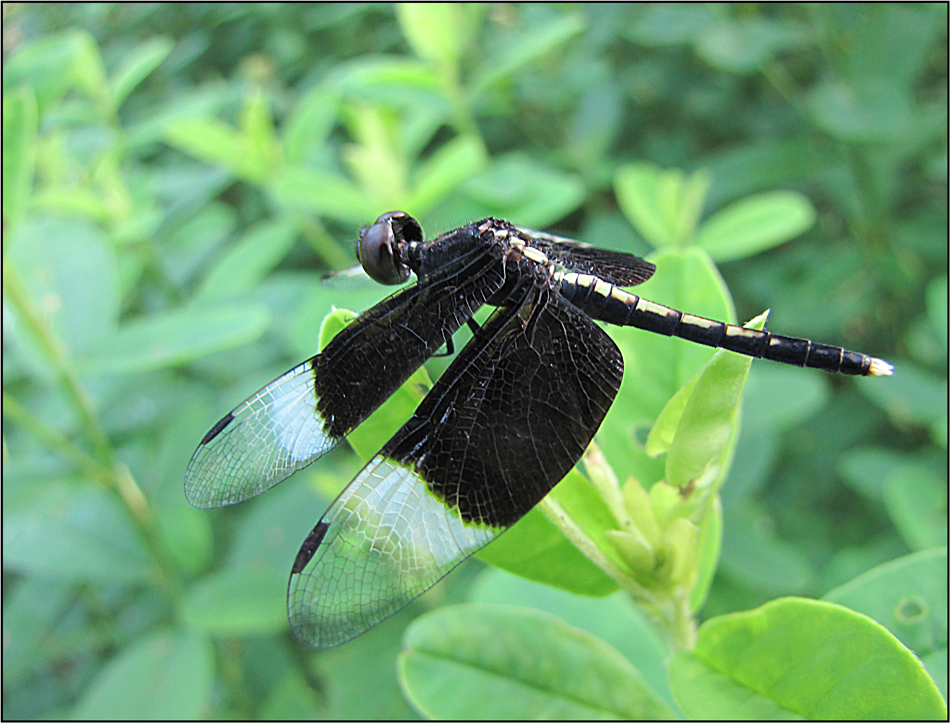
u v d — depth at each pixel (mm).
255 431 54
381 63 99
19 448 98
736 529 87
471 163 82
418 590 48
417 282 55
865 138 101
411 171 106
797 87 133
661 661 59
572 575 50
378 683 79
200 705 76
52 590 97
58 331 78
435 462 50
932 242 114
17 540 84
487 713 51
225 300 99
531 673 51
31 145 70
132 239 101
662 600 48
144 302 121
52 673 113
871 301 116
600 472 49
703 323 54
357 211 87
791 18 129
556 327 52
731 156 117
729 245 89
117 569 85
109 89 109
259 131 99
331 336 54
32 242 83
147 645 79
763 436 90
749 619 47
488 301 54
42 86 78
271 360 105
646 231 93
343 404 53
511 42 122
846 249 116
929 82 135
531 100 123
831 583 93
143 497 85
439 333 54
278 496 92
